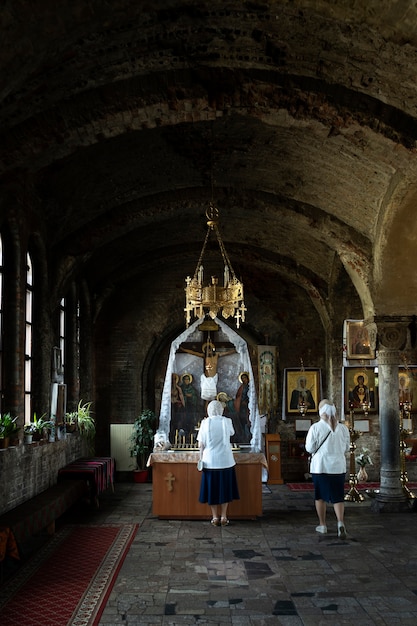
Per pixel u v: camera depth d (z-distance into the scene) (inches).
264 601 274.8
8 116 338.3
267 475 680.4
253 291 752.3
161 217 566.6
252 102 354.0
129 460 725.3
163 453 474.3
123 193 500.4
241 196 521.0
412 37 288.2
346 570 322.3
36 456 450.0
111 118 355.6
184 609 265.6
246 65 332.8
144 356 743.7
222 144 441.1
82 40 297.6
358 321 687.1
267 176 488.7
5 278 426.6
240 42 315.3
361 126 362.3
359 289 541.6
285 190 505.7
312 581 304.0
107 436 732.0
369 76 329.7
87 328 701.3
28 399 487.5
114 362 743.7
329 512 495.5
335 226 513.3
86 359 700.0
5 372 423.2
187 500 469.4
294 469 719.7
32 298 496.4
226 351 526.9
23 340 435.8
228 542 390.6
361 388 695.7
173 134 425.7
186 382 521.3
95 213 518.3
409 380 705.0
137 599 279.1
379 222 477.4
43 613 260.7
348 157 419.8
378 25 289.0
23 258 438.0
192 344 530.0
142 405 739.4
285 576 313.0
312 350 747.4
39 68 306.0
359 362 696.4
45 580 308.8
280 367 746.8
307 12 290.0
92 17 281.1
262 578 309.9
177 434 511.2
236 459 465.7
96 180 469.1
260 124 409.7
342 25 295.3
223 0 282.8
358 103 356.2
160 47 315.6
